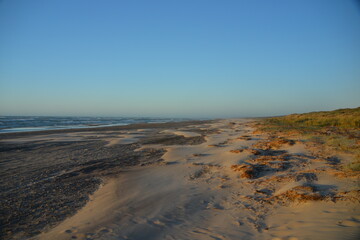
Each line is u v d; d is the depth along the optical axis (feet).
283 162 31.63
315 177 23.99
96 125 176.76
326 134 54.08
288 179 24.29
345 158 31.40
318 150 37.29
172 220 16.81
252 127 99.55
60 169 36.40
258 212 17.43
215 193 22.53
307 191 19.81
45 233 16.53
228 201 20.26
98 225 16.63
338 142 41.83
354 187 19.57
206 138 72.54
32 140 74.90
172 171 32.30
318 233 12.73
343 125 78.33
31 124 183.42
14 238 16.14
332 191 19.47
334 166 27.53
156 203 20.53
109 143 66.85
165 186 25.72
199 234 14.38
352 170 24.59
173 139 73.82
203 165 34.53
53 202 22.90
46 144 65.62
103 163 40.01
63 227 17.12
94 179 30.66
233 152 39.83
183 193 22.91
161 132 102.17
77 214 19.69
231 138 64.80
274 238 13.11
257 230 14.53
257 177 26.78
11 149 56.85
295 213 16.38
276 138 53.93
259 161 33.60
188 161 38.19
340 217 14.53
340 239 11.73
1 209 21.44
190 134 89.10
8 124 176.96
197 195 22.17
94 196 24.20
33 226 17.93
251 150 39.34
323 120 94.53
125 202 21.34
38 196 24.70
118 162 40.60
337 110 152.05
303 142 44.42
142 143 66.03
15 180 30.76
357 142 39.83
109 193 24.44
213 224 15.84
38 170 35.94
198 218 16.99
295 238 12.55
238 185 24.44
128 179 29.32
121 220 17.28
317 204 17.07
